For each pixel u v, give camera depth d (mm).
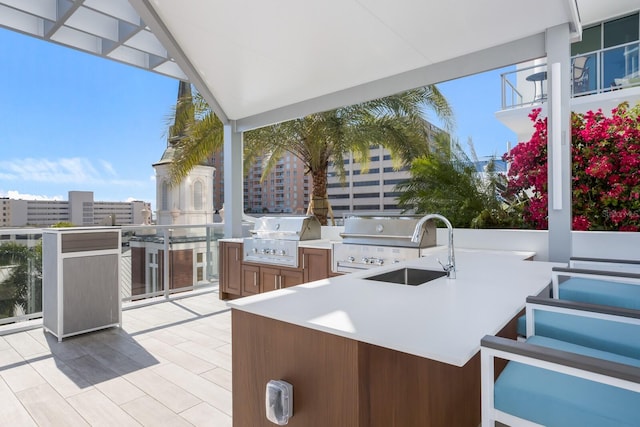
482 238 3438
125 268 4344
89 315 3361
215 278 5387
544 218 4531
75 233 3305
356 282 1808
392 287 1685
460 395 1796
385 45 3262
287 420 1242
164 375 2549
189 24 3422
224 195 5254
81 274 3328
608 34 5820
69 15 3674
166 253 4773
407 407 1354
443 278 1885
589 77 5840
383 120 5441
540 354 905
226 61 3881
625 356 1375
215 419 2020
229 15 3188
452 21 2861
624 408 896
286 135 6008
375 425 1163
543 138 4727
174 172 7254
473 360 1937
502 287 1669
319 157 5871
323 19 3062
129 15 3859
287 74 3947
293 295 1525
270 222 4570
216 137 6668
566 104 2740
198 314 4027
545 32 2877
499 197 4836
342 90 4168
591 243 2904
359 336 1057
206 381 2459
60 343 3154
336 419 1140
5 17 3818
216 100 4723
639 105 4969
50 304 3326
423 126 5273
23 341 3201
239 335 1429
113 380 2473
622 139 4664
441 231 3713
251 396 1391
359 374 1088
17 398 2244
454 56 3348
